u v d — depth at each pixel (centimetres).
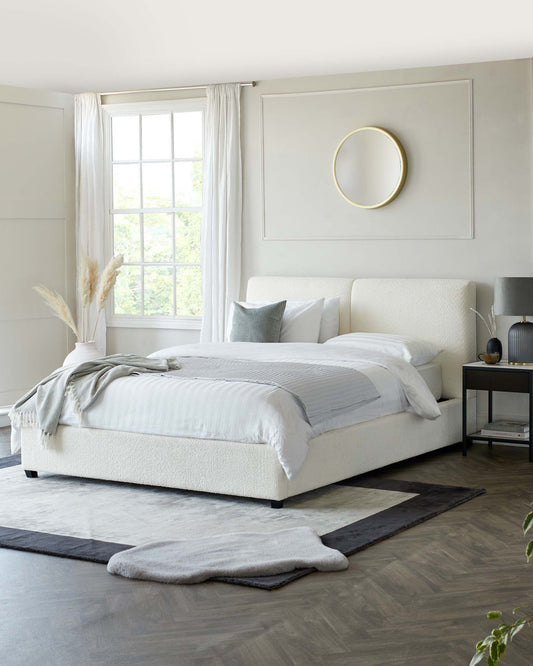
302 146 745
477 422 691
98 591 366
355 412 548
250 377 526
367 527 448
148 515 477
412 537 436
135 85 763
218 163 768
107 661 300
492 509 487
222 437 496
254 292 753
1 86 758
